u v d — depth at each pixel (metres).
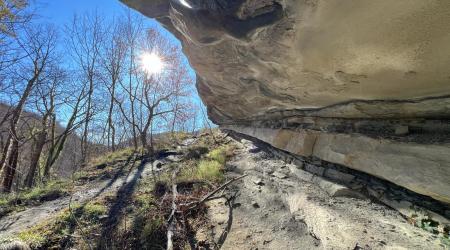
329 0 1.74
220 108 7.52
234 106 6.41
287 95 3.75
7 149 9.28
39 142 10.10
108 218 3.84
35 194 5.40
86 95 12.46
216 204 3.76
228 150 6.63
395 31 1.69
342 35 1.98
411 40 1.68
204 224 3.32
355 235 2.18
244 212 3.41
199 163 5.67
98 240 3.33
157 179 5.32
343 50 2.12
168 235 2.99
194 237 3.09
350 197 2.95
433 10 1.42
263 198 3.62
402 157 2.41
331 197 3.04
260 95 4.37
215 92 5.93
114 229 3.52
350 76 2.41
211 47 3.50
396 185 2.63
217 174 4.80
